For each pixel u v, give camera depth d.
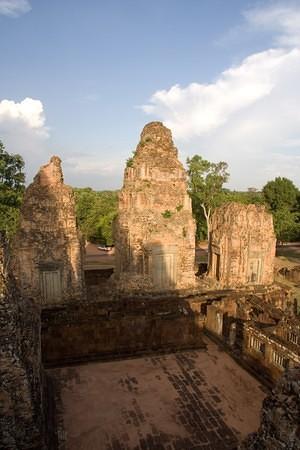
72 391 15.62
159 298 24.30
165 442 12.59
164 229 25.02
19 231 22.36
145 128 25.72
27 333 10.73
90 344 18.47
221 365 18.16
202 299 24.50
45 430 11.00
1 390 8.98
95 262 45.41
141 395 15.37
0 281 9.62
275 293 26.47
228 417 14.00
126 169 25.70
